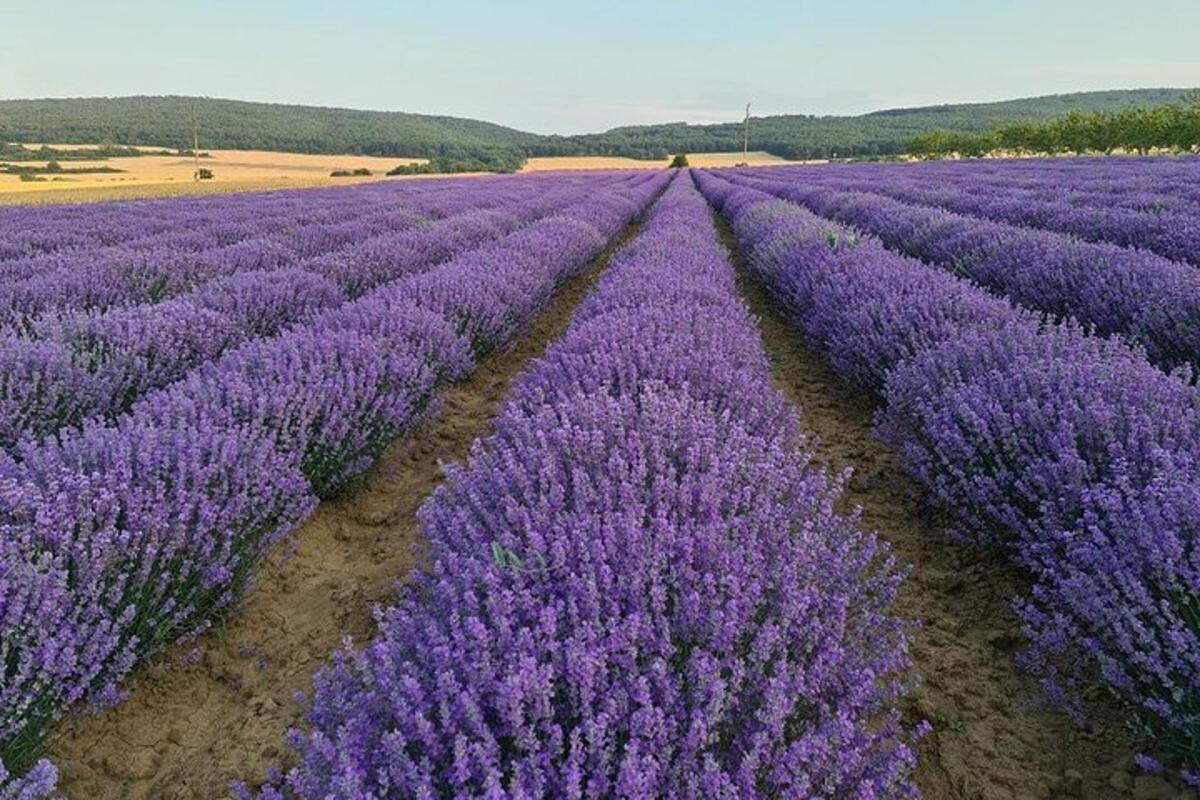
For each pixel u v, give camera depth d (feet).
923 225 33.73
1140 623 6.70
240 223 47.44
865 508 13.07
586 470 8.87
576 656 5.36
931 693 8.58
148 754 8.21
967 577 10.75
